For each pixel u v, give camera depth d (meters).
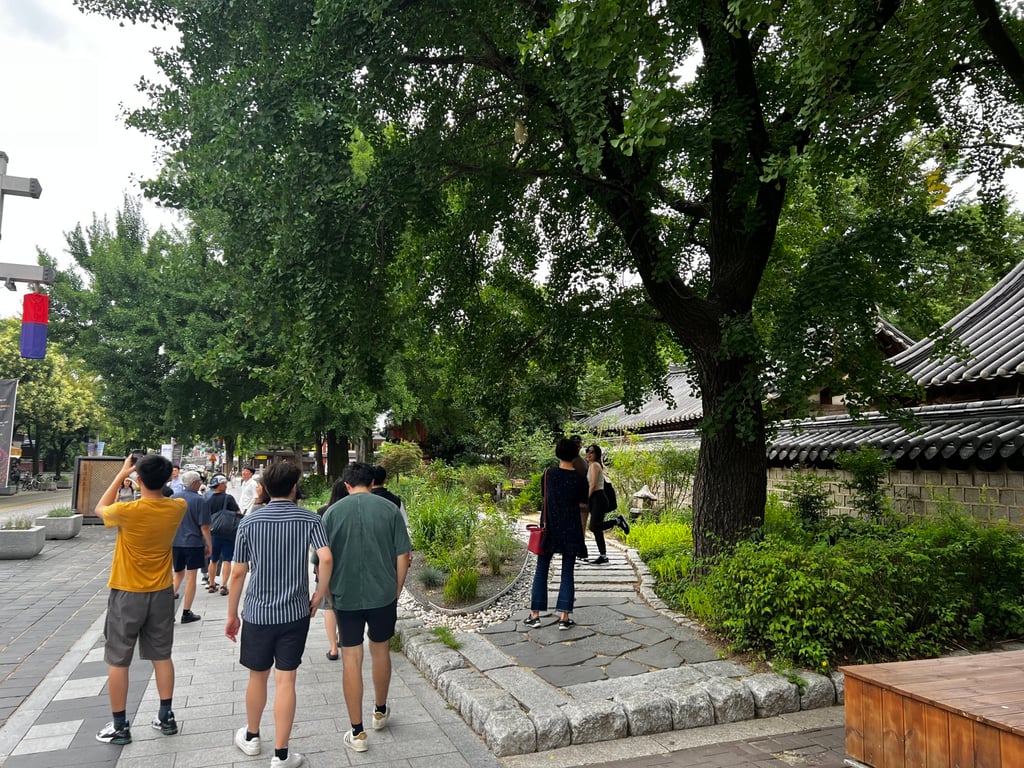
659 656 5.16
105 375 19.75
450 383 8.51
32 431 41.97
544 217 8.20
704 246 7.67
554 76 5.68
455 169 6.98
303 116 5.58
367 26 5.61
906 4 5.97
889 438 8.23
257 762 3.71
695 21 5.63
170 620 4.17
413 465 20.06
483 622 6.40
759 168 5.97
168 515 4.13
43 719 4.37
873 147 6.58
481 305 8.12
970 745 2.39
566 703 4.22
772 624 4.84
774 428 6.53
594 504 8.77
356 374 6.48
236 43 6.50
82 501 16.95
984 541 5.93
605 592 7.23
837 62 4.66
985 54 5.91
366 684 5.10
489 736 3.91
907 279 6.15
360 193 6.00
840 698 4.54
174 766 3.66
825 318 5.52
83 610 7.79
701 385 6.84
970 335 9.21
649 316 7.58
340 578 4.02
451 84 7.05
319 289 5.72
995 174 6.49
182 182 7.06
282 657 3.66
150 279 19.91
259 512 3.80
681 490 12.84
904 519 7.32
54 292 20.02
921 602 5.25
